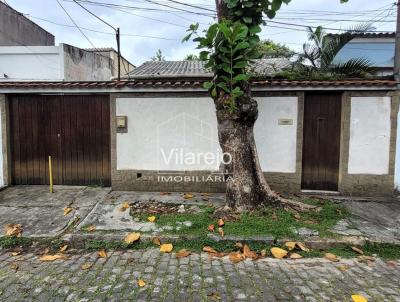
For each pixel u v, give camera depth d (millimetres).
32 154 6957
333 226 4805
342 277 3496
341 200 6141
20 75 10266
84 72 12055
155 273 3576
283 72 6992
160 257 4031
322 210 5301
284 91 6320
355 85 6086
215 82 5027
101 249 4309
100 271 3637
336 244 4309
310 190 6641
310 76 6633
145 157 6672
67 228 4895
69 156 6922
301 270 3664
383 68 10453
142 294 3123
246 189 5094
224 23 4453
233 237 4363
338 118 6488
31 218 5234
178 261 3902
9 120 6863
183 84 6305
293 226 4672
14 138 6945
